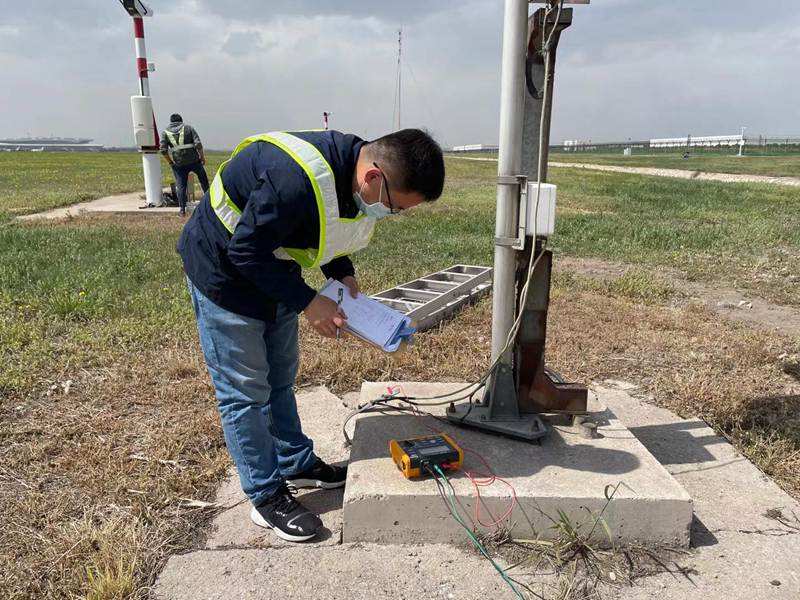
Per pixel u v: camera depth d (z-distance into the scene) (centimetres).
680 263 741
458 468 244
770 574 217
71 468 277
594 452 259
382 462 250
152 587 210
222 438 305
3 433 304
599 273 691
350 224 209
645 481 237
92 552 224
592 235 914
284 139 202
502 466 247
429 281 562
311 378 384
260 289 205
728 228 987
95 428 312
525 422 274
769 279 662
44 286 545
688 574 217
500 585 212
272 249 197
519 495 229
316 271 677
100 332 439
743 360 411
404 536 232
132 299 518
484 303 541
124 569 214
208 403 342
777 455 296
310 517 233
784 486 275
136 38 1166
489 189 1714
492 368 272
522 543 231
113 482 266
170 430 311
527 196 243
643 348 438
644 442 310
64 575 213
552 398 278
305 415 338
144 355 405
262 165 196
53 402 341
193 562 221
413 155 196
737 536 238
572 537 226
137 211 1148
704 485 272
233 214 203
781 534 239
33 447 291
